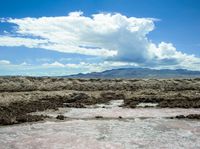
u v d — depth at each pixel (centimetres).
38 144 2005
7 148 1908
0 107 3641
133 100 5100
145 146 1955
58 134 2298
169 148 1911
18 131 2427
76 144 2002
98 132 2372
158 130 2462
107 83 8162
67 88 7281
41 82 7844
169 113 3538
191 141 2092
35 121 2933
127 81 8681
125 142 2056
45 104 4288
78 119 3077
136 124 2742
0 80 7544
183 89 6919
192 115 3169
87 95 5550
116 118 3142
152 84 7881
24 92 5741
